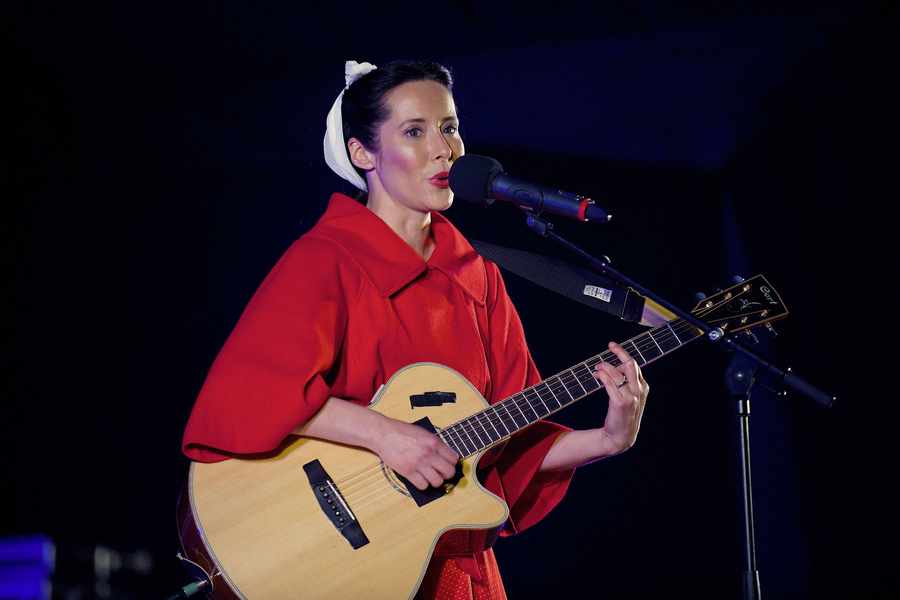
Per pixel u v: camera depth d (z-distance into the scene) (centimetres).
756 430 1841
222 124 1792
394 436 660
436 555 694
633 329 1909
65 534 1783
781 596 1773
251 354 664
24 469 1792
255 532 655
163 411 1867
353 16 1548
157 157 1862
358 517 666
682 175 1972
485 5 1536
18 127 1725
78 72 1633
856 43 1568
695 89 1748
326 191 1939
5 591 1723
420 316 725
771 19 1545
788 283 1781
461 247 777
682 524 1900
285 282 696
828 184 1709
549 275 816
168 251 1914
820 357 1708
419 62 761
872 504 1638
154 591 1795
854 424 1656
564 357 1911
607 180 1983
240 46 1602
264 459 675
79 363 1845
